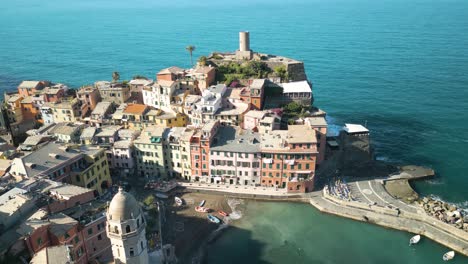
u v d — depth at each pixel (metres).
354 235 108.69
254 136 134.50
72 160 113.25
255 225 112.81
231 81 177.25
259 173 129.00
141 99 177.75
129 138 138.25
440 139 169.50
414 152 158.12
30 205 83.25
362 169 139.12
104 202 92.69
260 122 137.62
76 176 112.62
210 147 128.38
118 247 69.50
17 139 158.38
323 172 135.88
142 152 134.88
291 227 112.06
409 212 113.00
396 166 142.38
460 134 173.50
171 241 105.06
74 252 76.56
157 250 92.81
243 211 119.06
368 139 146.12
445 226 106.94
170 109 160.25
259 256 100.81
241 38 197.88
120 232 67.69
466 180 136.38
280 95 165.62
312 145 122.75
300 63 185.50
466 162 149.12
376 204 117.31
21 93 177.38
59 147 117.31
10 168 107.81
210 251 102.38
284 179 128.12
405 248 103.44
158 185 129.25
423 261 98.81
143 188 129.62
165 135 133.25
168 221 113.50
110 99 170.12
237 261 99.00
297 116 153.50
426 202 118.88
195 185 131.00
